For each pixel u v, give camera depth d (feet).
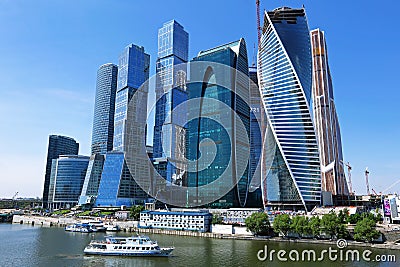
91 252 577.84
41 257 553.23
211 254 561.02
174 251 594.24
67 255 571.69
